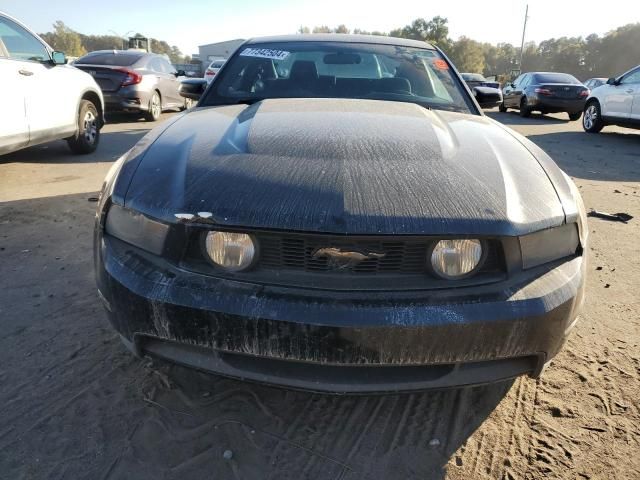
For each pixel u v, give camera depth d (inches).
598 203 201.2
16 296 109.5
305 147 72.0
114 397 79.5
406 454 70.5
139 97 377.4
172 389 81.7
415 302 59.4
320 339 58.5
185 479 65.2
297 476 66.3
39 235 144.6
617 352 95.7
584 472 68.2
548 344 64.1
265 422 75.5
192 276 62.4
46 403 77.7
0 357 88.4
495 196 64.5
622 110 394.9
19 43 197.5
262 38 130.4
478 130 87.1
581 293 66.9
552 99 542.3
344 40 126.1
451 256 60.4
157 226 64.8
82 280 117.8
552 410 79.8
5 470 65.5
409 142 75.0
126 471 66.1
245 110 95.3
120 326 67.6
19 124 190.1
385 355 59.4
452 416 78.1
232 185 64.3
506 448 72.1
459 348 60.1
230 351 61.5
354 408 79.2
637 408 80.4
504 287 62.1
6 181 202.7
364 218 59.3
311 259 60.7
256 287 60.6
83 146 252.5
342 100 100.7
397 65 118.3
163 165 71.7
